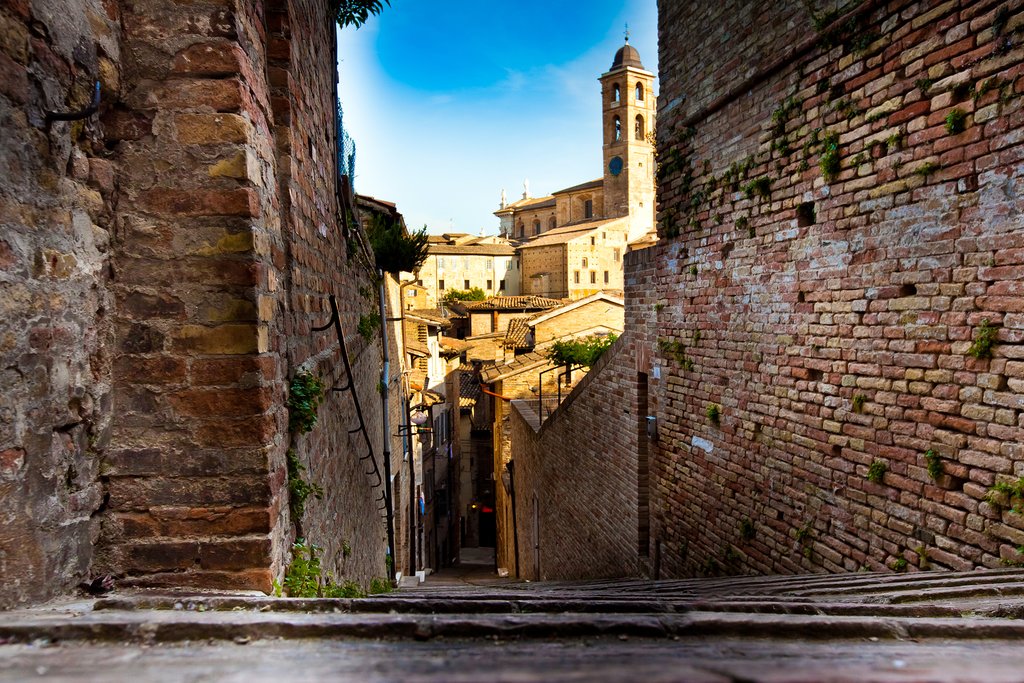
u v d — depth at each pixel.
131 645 1.73
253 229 3.07
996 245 3.64
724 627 1.93
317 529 4.13
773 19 5.51
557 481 12.48
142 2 3.04
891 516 4.40
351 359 6.57
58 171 2.61
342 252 6.39
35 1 2.46
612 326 24.14
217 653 1.63
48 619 1.89
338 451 5.36
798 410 5.34
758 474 5.89
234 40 3.06
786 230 5.45
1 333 2.28
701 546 6.88
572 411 11.44
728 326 6.34
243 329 3.03
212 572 2.95
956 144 3.88
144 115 3.03
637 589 4.86
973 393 3.79
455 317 46.50
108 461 2.95
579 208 72.81
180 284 3.01
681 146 7.16
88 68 2.79
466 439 30.69
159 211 3.02
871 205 4.53
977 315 3.76
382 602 2.29
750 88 5.88
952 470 3.93
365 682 1.30
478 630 1.84
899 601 2.89
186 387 3.00
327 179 5.51
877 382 4.51
